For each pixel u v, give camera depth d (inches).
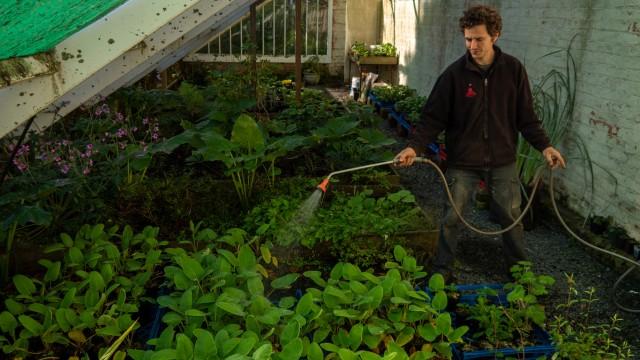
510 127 134.6
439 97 133.6
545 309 138.3
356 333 97.7
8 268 138.1
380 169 215.5
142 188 173.8
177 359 86.7
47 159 153.2
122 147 186.2
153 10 87.5
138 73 236.8
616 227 167.8
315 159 221.6
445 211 138.6
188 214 169.8
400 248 126.6
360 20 484.1
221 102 252.8
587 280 154.4
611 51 169.8
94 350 107.7
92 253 127.5
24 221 119.9
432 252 159.8
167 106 260.8
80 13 79.2
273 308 100.0
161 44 170.4
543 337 119.0
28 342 103.4
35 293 124.2
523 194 188.5
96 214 150.9
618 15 165.6
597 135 178.7
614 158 169.8
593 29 179.0
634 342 125.6
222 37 464.1
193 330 93.4
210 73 309.7
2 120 84.6
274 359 87.9
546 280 119.4
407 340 103.6
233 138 172.6
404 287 108.3
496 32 124.6
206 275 111.4
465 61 131.0
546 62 209.0
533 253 171.3
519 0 229.9
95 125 205.0
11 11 67.8
